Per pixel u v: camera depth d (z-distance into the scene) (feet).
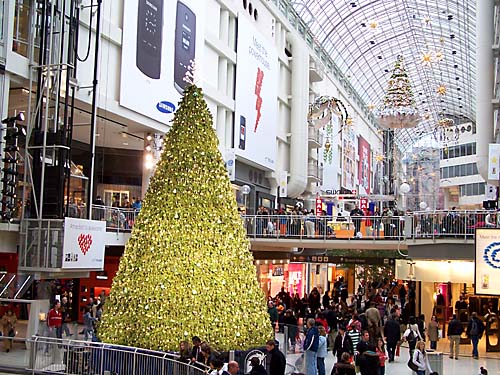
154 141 97.35
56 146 68.13
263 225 98.78
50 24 71.10
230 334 50.93
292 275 142.31
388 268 155.74
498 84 130.11
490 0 122.31
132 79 88.79
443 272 86.02
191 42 105.40
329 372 63.87
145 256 51.72
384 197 143.64
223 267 52.37
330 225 95.81
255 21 142.61
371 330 66.54
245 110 130.82
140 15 90.43
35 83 70.90
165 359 43.88
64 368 48.60
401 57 124.47
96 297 89.76
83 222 69.92
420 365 53.16
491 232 65.31
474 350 78.79
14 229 66.28
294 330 66.74
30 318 51.93
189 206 52.54
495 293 64.59
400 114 120.26
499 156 105.50
